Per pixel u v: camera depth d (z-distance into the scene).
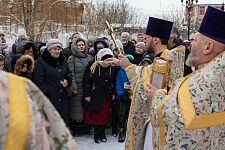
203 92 2.18
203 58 2.31
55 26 20.64
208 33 2.27
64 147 1.14
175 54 3.19
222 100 2.16
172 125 2.22
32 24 18.58
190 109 2.18
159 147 2.31
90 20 21.36
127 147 3.52
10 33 19.11
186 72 3.70
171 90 2.41
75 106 6.24
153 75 3.01
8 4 20.05
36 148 1.05
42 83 5.57
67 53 7.36
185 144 2.18
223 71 2.16
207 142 2.17
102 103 6.10
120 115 6.22
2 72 1.11
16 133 1.02
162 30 3.37
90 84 6.11
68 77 5.86
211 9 2.27
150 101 2.65
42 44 7.58
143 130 2.88
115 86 6.24
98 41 6.67
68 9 20.98
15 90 1.08
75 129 6.50
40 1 19.48
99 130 6.16
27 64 5.35
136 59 7.03
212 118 2.16
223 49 2.27
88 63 6.14
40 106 1.13
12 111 1.04
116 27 22.30
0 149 1.01
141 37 8.54
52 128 1.15
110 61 3.63
